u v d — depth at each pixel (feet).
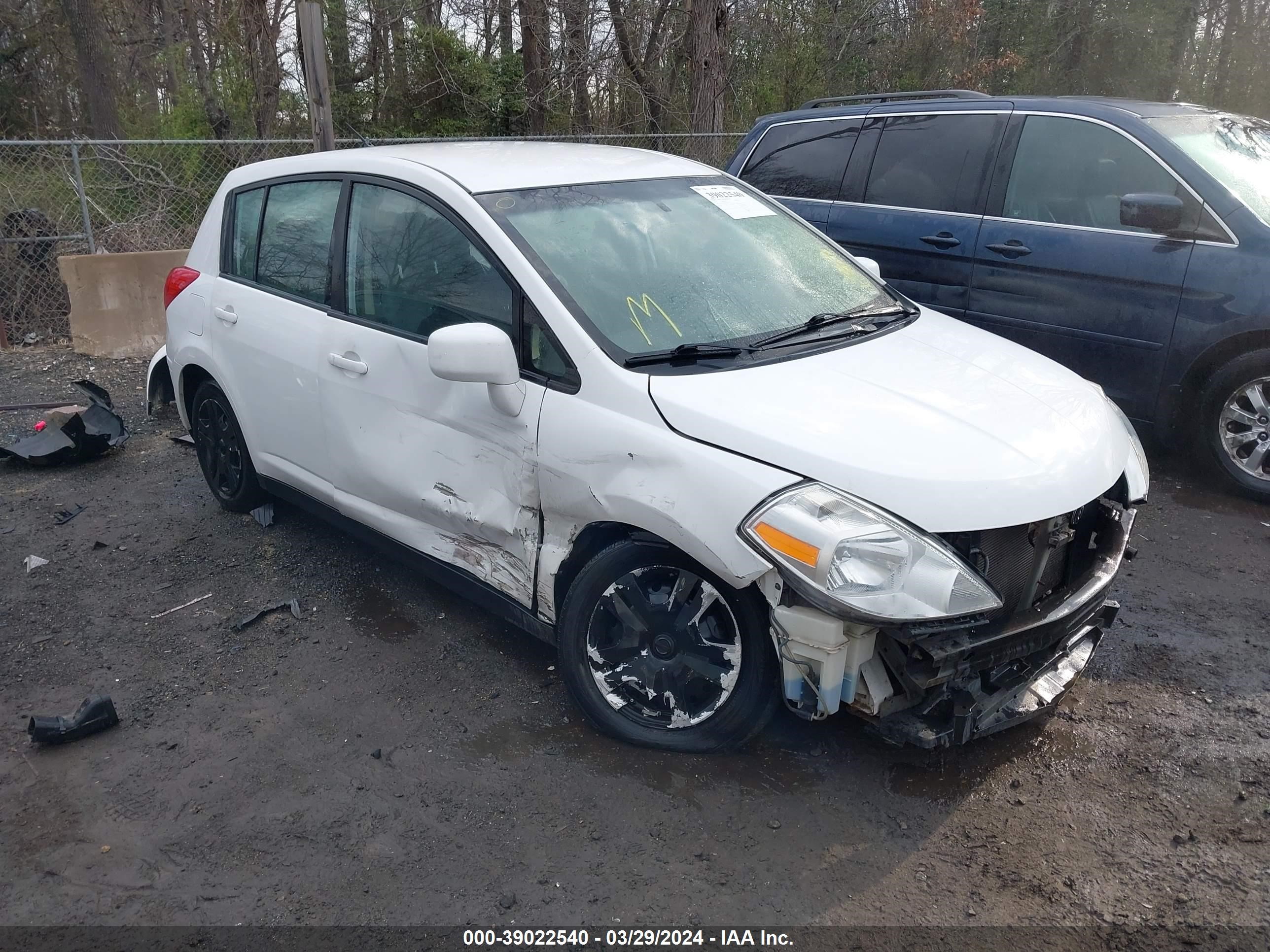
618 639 10.87
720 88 45.42
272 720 11.69
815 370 10.91
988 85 77.61
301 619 13.97
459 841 9.70
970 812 10.00
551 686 12.17
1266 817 9.86
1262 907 8.79
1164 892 8.98
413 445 12.50
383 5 60.90
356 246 13.51
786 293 12.62
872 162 21.50
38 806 10.33
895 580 8.91
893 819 9.90
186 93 63.72
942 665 9.16
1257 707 11.61
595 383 10.57
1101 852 9.47
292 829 9.91
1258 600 14.06
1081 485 9.89
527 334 11.26
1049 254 18.76
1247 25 89.04
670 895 9.00
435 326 12.22
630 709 10.90
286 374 14.38
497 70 61.31
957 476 9.28
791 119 23.27
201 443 17.56
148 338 29.09
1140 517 16.85
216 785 10.57
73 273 28.12
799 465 9.36
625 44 59.06
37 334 31.07
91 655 13.17
